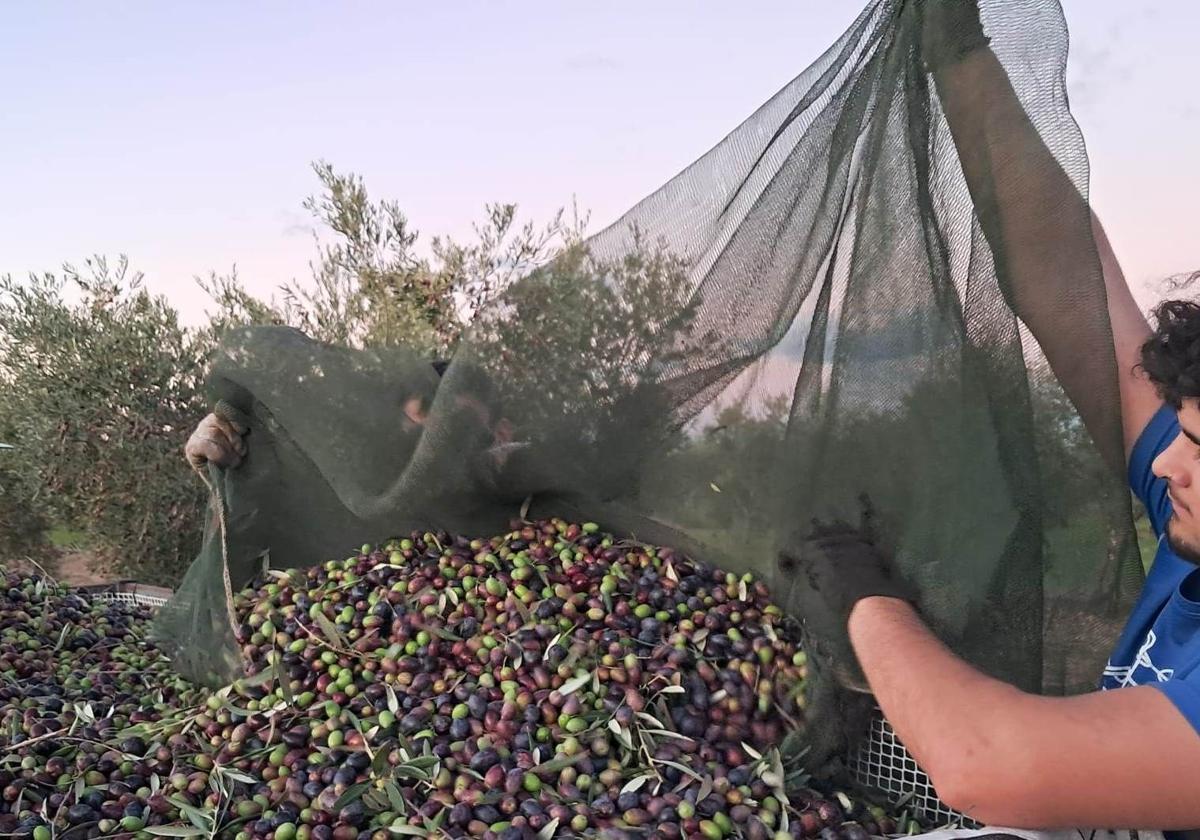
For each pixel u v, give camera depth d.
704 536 2.50
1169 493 1.62
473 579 2.62
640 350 2.26
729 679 2.20
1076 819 1.29
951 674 1.43
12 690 2.74
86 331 6.01
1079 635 1.82
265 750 2.24
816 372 1.85
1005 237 1.72
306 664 2.50
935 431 1.74
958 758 1.33
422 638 2.48
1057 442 1.74
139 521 6.05
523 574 2.57
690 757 2.04
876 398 1.78
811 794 1.99
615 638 2.32
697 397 2.25
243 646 2.67
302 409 2.86
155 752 2.33
